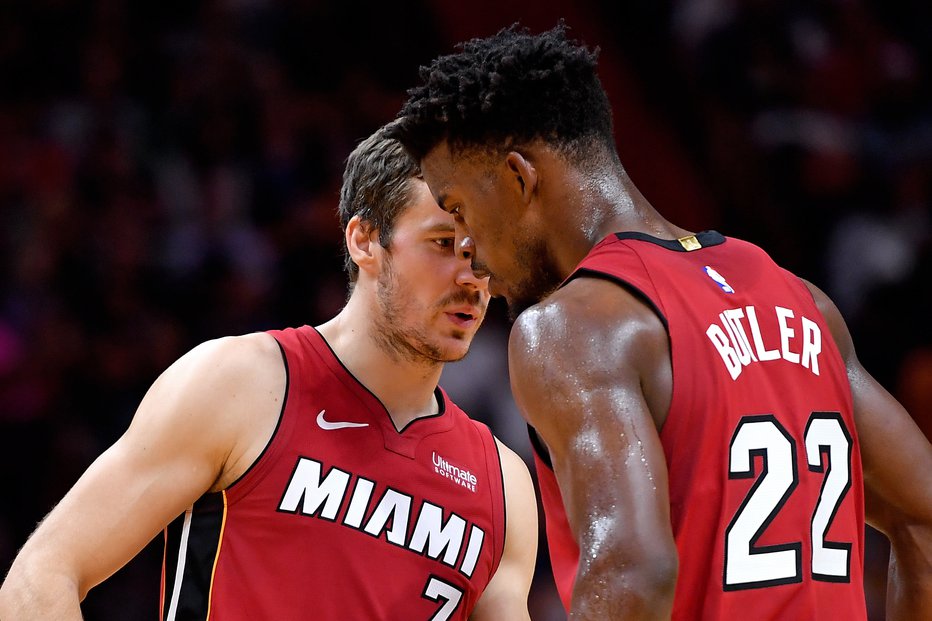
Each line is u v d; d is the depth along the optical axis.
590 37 13.42
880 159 13.02
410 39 13.91
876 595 8.82
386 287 3.91
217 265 11.07
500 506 4.11
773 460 2.85
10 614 3.47
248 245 11.28
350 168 4.08
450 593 3.93
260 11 13.13
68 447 9.78
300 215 11.67
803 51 13.60
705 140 13.18
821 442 2.97
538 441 3.03
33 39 12.27
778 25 13.66
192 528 3.80
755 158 13.08
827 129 13.18
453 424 4.12
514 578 4.16
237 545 3.73
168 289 10.90
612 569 2.54
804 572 2.84
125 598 9.02
